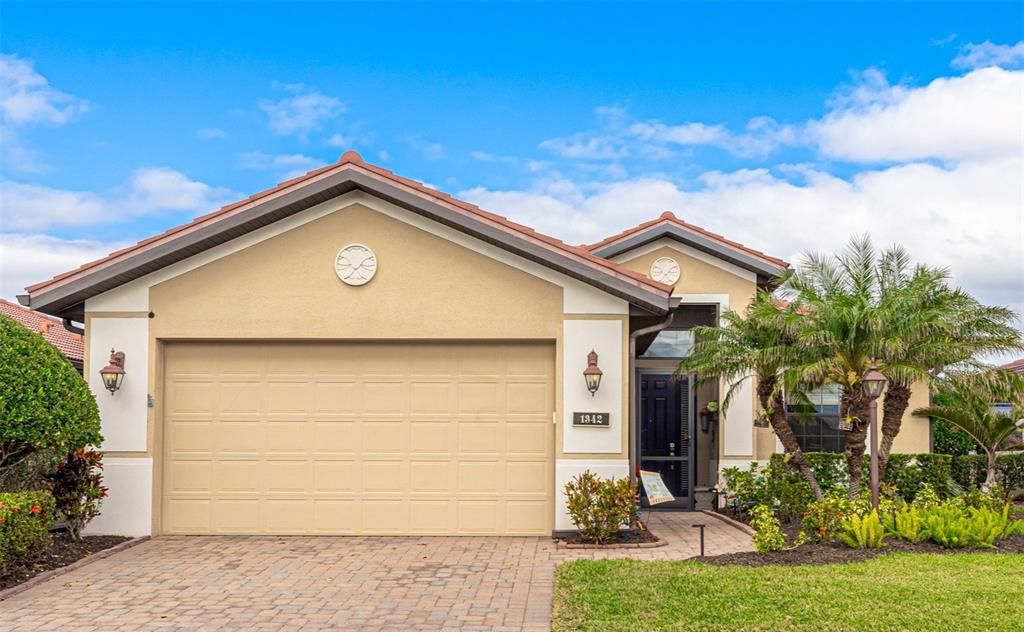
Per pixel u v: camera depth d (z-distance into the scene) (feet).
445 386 42.19
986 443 57.72
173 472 42.01
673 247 55.01
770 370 45.21
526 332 41.14
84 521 39.24
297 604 29.12
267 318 41.50
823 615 25.90
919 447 58.18
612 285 39.70
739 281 54.75
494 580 32.55
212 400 42.22
